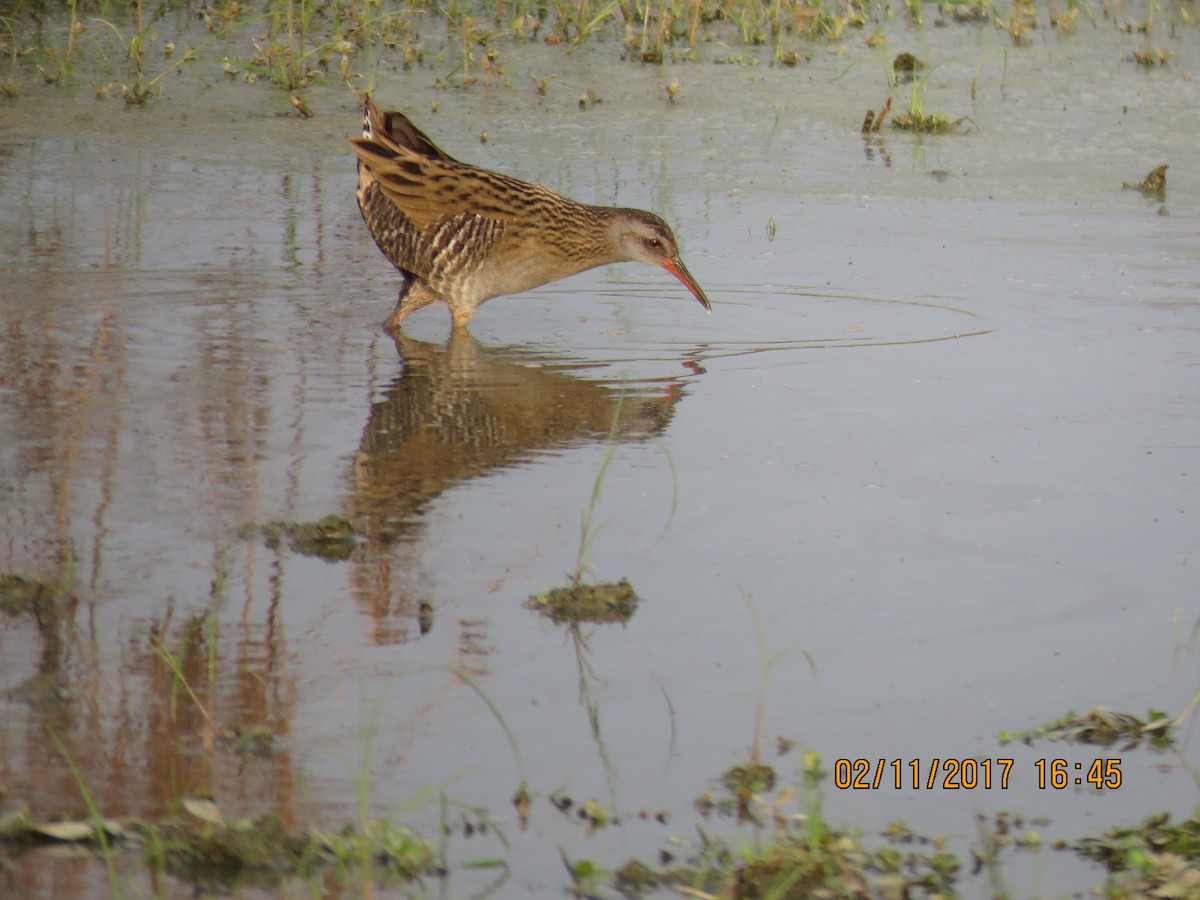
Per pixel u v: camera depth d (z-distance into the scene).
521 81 30.23
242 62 29.41
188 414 14.54
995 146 26.78
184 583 11.10
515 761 9.20
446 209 17.55
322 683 9.90
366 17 31.70
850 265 20.47
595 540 12.12
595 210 18.39
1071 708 9.94
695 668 10.27
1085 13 36.84
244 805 8.66
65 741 9.16
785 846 8.44
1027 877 8.41
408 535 12.09
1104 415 15.12
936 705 9.95
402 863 8.20
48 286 18.33
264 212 21.88
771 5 35.59
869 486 13.31
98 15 32.88
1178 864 8.34
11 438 13.66
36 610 10.61
